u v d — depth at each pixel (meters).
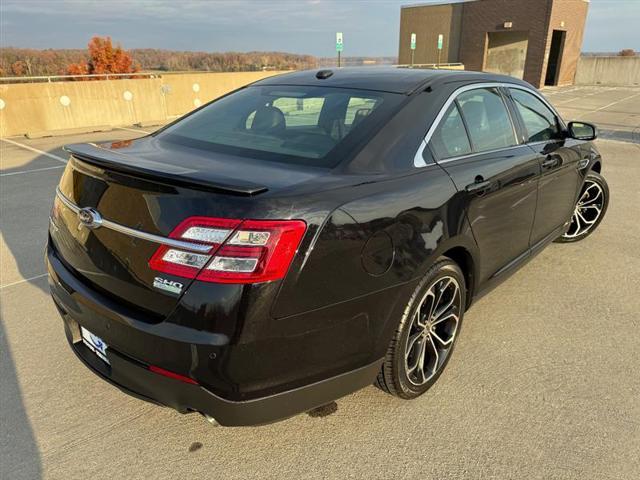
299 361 1.91
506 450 2.26
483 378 2.77
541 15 25.72
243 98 3.03
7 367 2.82
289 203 1.81
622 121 14.19
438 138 2.58
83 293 2.10
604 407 2.54
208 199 1.77
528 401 2.59
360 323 2.06
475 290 2.90
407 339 2.36
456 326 2.74
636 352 3.03
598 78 30.55
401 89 2.67
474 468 2.17
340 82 2.87
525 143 3.37
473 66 29.20
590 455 2.23
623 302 3.66
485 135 2.97
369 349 2.14
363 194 2.05
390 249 2.11
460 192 2.51
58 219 2.31
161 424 2.42
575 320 3.40
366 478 2.12
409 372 2.46
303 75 3.16
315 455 2.24
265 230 1.74
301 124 2.54
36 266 4.18
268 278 1.75
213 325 1.75
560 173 3.72
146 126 13.76
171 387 1.90
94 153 2.14
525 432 2.37
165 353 1.84
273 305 1.77
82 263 2.14
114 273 1.99
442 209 2.38
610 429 2.39
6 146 10.30
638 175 7.61
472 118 2.89
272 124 2.59
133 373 1.99
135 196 1.91
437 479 2.11
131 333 1.91
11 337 3.11
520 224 3.25
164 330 1.82
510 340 3.15
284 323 1.82
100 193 2.03
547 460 2.21
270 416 1.93
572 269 4.21
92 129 12.65
